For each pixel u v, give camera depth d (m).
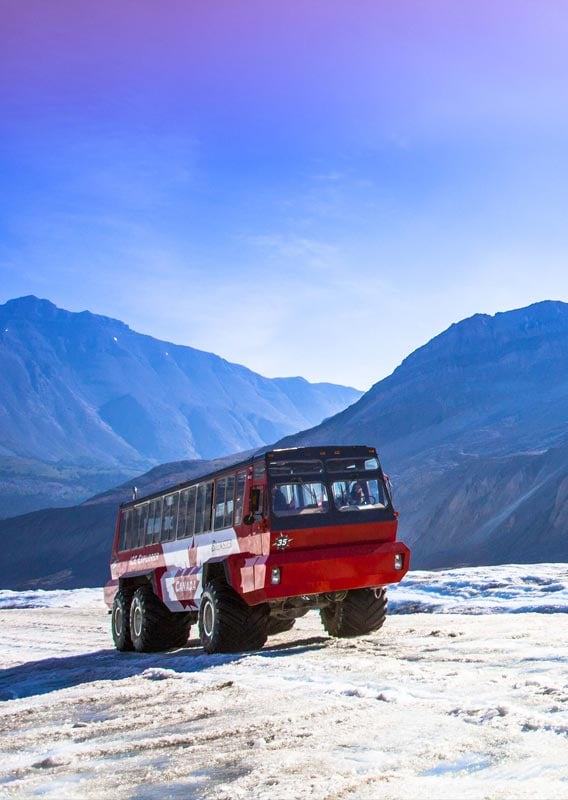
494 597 24.30
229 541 16.22
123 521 22.28
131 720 8.67
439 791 5.02
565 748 5.83
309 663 11.88
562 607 19.12
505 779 5.21
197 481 17.84
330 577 15.13
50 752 7.56
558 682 8.55
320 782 5.38
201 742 7.12
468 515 120.44
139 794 5.68
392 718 7.26
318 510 15.33
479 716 7.02
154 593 19.45
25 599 49.81
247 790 5.41
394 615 22.38
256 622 15.49
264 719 7.72
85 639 24.02
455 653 11.82
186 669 13.49
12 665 18.58
